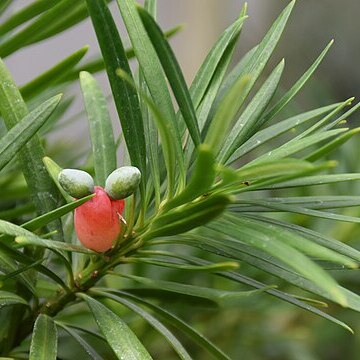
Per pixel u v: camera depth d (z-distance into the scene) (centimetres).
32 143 33
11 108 32
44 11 35
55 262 38
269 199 32
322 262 33
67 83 39
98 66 38
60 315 41
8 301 32
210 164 26
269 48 32
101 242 30
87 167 38
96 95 34
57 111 42
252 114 32
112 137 33
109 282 44
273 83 33
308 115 34
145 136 32
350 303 29
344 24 117
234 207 32
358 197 32
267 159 30
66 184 30
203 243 32
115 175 30
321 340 58
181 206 30
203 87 33
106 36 30
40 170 33
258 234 28
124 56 30
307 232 31
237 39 33
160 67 31
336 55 118
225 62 33
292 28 118
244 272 46
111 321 31
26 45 36
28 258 31
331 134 30
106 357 45
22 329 34
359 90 117
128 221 32
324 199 32
